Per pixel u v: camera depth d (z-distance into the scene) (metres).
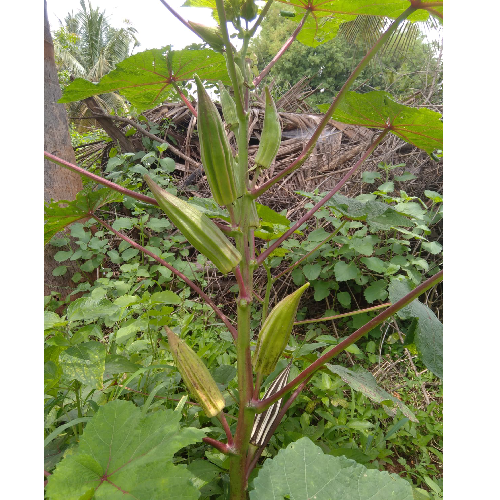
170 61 0.63
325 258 1.48
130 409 0.48
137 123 2.20
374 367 1.16
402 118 0.66
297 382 0.52
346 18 0.69
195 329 1.14
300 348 0.82
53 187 1.59
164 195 0.50
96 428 0.47
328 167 1.79
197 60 0.63
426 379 1.10
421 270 1.43
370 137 1.76
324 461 0.46
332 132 1.91
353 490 0.44
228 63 0.50
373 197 1.30
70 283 1.66
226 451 0.55
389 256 1.46
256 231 0.89
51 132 1.60
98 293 0.80
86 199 0.69
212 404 0.55
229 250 0.51
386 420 0.95
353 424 0.79
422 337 0.58
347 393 1.02
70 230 1.56
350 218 0.83
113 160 1.78
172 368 0.71
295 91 2.33
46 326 0.60
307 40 0.78
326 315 1.39
